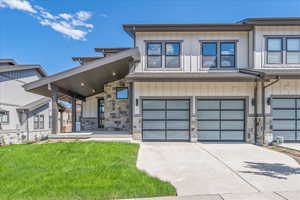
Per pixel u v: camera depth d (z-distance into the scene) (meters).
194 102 11.21
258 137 10.84
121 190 4.07
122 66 11.74
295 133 10.94
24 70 18.03
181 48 11.59
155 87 11.30
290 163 6.47
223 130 11.28
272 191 4.19
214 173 5.42
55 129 10.91
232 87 11.20
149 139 11.35
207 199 3.81
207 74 10.80
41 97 20.56
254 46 11.30
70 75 10.45
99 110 16.33
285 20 11.20
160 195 3.97
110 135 11.09
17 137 16.36
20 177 4.83
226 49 11.63
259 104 11.02
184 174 5.33
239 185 4.54
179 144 10.30
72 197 3.80
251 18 11.20
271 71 10.68
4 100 15.20
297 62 11.28
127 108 14.02
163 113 11.39
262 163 6.46
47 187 4.21
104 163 5.99
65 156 6.84
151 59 11.63
